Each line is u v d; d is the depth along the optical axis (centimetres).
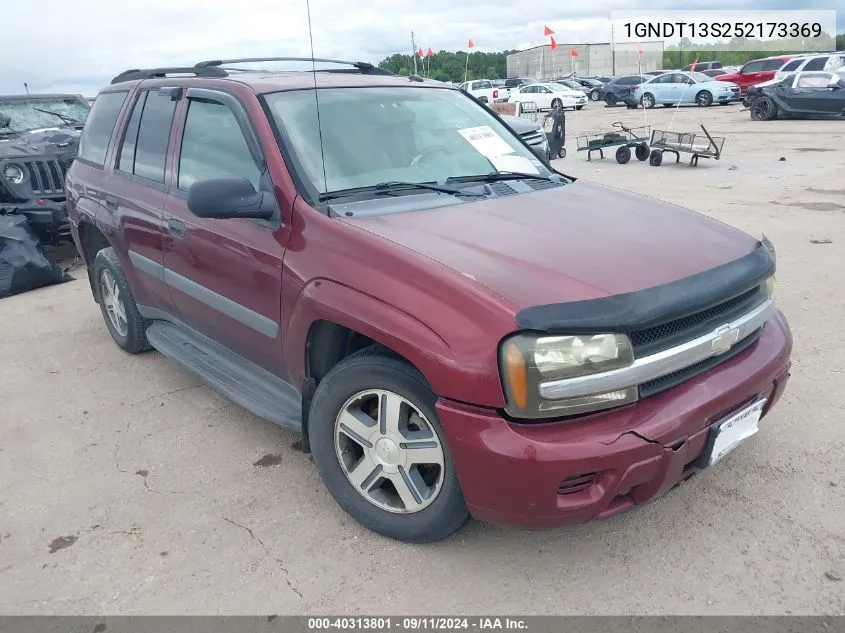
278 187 314
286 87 359
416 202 319
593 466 232
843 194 957
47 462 367
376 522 293
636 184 1141
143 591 271
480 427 239
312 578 275
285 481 341
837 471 326
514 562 279
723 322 266
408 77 432
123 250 443
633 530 294
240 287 334
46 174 748
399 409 271
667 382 252
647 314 237
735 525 294
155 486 341
